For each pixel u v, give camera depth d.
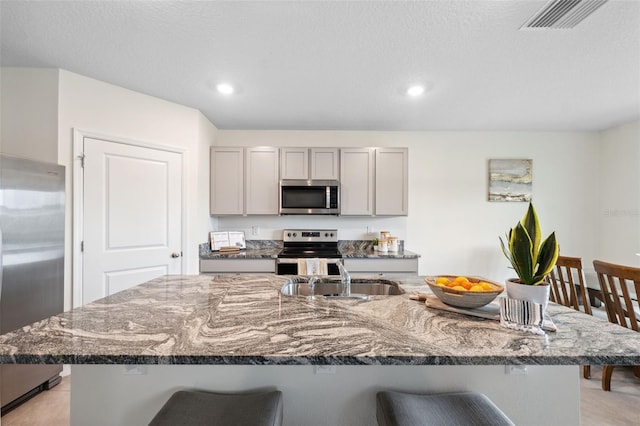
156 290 1.38
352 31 1.63
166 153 2.65
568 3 1.40
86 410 1.04
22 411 1.68
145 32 1.65
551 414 1.08
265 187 3.18
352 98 2.54
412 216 3.50
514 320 0.91
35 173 1.78
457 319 1.00
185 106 2.75
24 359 0.73
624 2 1.38
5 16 1.53
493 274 3.48
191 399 0.95
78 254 2.18
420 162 3.50
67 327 0.90
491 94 2.45
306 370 1.06
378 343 0.80
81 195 2.20
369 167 3.21
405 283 1.59
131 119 2.42
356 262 2.96
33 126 2.08
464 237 3.50
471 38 1.68
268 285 1.49
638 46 1.74
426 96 2.49
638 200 3.06
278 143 3.46
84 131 2.20
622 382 2.02
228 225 3.46
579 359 0.73
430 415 0.88
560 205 3.47
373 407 1.06
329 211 3.12
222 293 1.33
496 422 0.86
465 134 3.49
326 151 3.20
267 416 0.86
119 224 2.39
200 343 0.80
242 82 2.26
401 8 1.45
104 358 0.73
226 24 1.58
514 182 3.47
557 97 2.49
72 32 1.66
